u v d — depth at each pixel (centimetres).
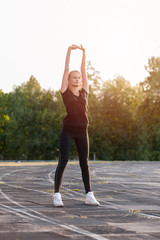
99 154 6906
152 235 374
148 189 889
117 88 7125
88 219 459
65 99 605
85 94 619
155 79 5719
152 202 649
